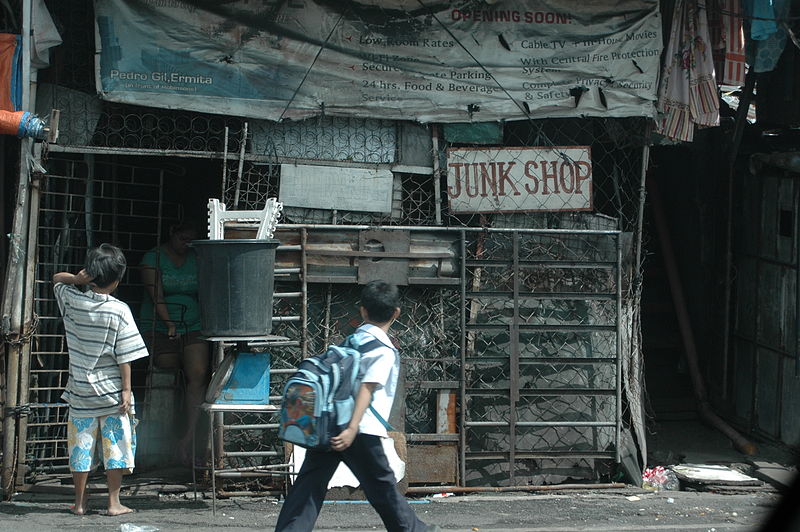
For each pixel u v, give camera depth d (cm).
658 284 1105
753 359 942
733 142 942
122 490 734
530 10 771
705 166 1035
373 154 777
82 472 654
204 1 739
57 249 783
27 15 699
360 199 773
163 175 834
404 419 758
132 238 866
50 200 786
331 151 773
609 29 776
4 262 822
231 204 779
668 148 1109
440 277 764
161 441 804
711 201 1024
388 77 762
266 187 777
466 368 775
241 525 648
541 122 800
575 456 775
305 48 752
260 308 669
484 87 771
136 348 648
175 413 807
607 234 771
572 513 696
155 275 796
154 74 738
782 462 861
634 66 779
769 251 916
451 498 745
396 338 768
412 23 761
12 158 830
